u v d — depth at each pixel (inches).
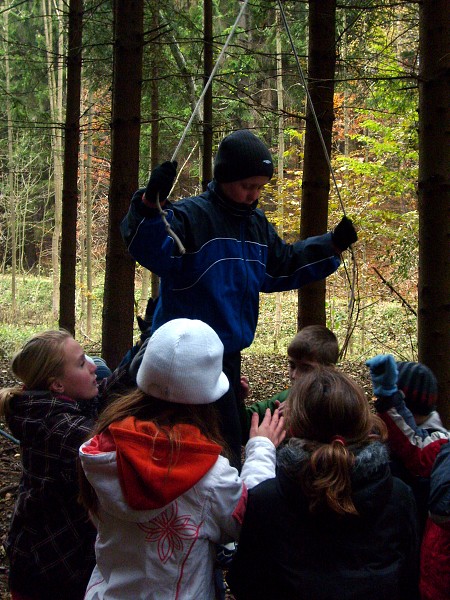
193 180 788.6
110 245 225.0
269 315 803.4
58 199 888.9
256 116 604.4
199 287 91.2
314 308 202.1
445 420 140.6
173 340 69.9
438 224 140.9
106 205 1071.6
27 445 87.4
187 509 67.5
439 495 77.6
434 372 141.2
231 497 68.7
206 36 299.6
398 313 550.6
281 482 68.4
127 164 221.3
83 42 350.0
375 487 65.2
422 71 143.3
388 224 455.8
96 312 943.0
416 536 70.4
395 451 89.6
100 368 118.7
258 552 69.1
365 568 65.7
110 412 71.6
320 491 64.1
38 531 86.6
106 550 69.6
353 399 68.8
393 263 456.4
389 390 89.8
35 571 86.0
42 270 1221.7
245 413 101.2
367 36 252.2
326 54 193.3
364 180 460.8
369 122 428.5
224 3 591.5
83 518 85.4
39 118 471.8
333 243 104.5
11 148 864.9
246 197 93.3
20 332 753.6
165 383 69.1
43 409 87.7
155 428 67.3
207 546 69.7
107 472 66.9
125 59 219.5
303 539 66.9
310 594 65.0
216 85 398.6
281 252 103.1
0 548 153.6
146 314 105.6
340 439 66.8
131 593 67.9
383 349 514.0
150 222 84.4
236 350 92.3
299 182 518.3
